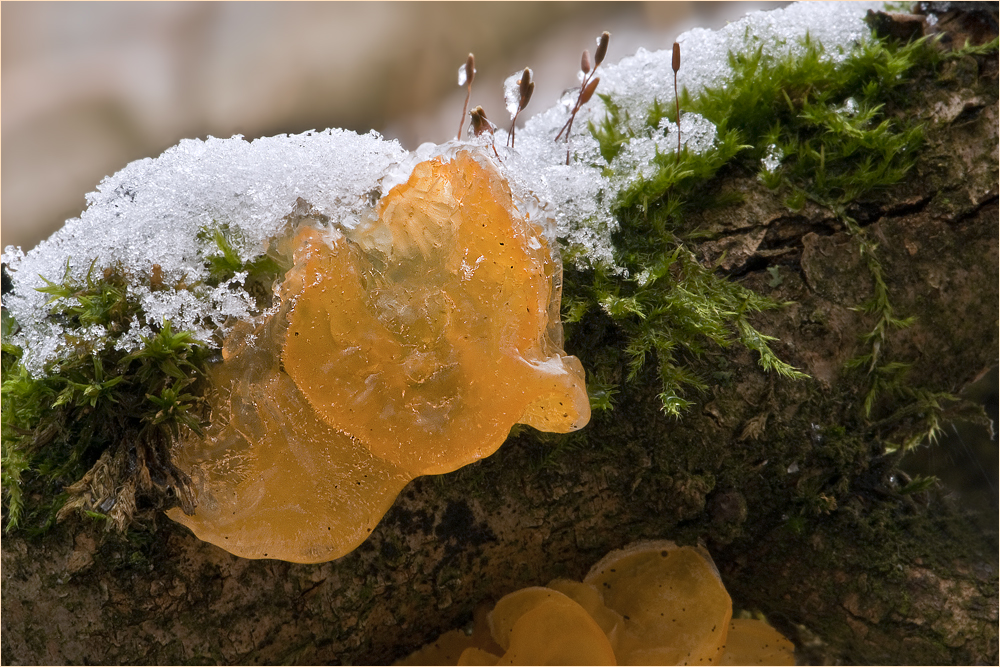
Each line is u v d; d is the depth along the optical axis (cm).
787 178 29
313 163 28
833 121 29
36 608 29
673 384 29
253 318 28
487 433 28
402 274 28
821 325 29
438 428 28
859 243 29
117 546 28
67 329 29
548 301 28
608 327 29
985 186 29
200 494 28
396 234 28
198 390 28
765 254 29
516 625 29
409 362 28
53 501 28
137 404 28
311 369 28
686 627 29
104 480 28
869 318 29
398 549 29
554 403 28
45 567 28
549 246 28
